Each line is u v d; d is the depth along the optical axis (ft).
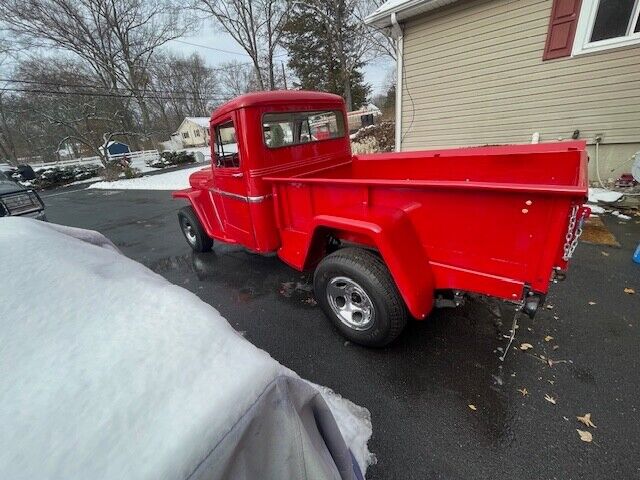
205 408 2.26
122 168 61.26
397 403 6.20
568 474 4.79
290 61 85.30
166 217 24.67
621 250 11.41
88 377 2.49
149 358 2.63
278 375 2.66
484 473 4.89
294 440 2.57
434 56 21.61
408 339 7.93
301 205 8.51
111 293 3.36
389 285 6.68
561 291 9.32
